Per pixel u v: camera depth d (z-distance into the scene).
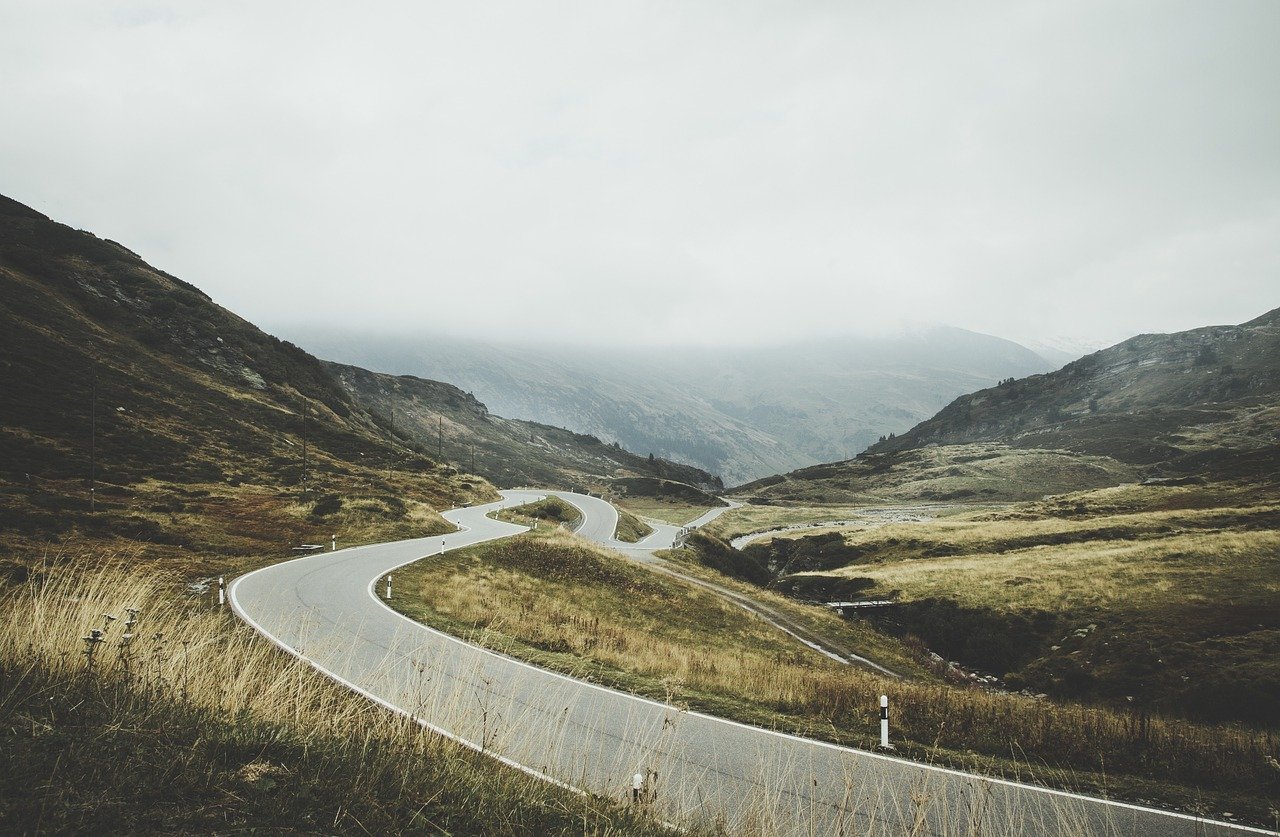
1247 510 57.50
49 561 21.89
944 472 176.75
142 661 5.39
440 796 4.28
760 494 192.62
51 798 2.84
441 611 21.33
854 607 44.97
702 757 8.61
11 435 46.44
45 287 82.94
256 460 62.38
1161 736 10.97
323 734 4.91
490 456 190.12
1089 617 36.22
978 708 12.70
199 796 3.31
